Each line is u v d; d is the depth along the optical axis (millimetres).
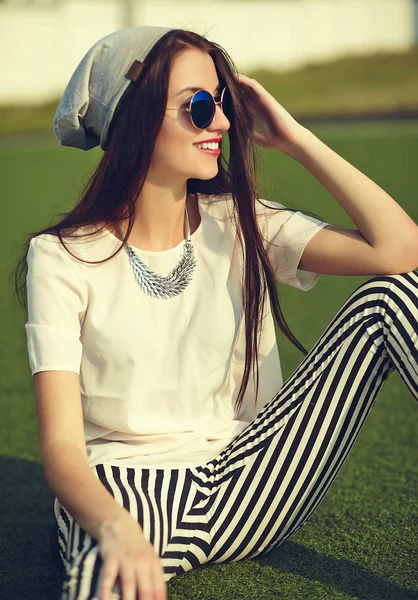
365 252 2926
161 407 2773
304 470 2732
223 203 2957
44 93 25266
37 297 2654
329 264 2982
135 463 2699
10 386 5191
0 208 10641
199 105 2699
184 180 2793
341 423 2736
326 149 3037
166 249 2820
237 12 26719
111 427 2738
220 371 2850
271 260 3027
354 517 3348
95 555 2262
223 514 2727
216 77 2811
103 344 2693
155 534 2576
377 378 2744
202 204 2953
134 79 2697
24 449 4242
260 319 2939
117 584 2223
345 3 27391
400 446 4051
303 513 2812
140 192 2736
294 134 3047
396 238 2914
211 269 2850
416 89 20828
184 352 2773
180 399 2777
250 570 2955
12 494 3744
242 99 2863
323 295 6836
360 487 3625
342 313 2771
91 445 2773
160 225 2805
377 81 22562
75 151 14766
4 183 12250
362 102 19359
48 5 25094
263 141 3117
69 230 2730
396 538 3162
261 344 2994
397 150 12570
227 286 2893
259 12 26859
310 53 27375
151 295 2752
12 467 4027
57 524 2889
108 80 2740
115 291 2723
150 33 2738
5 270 7586
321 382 2740
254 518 2748
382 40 27828
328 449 2740
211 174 2787
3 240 8906
